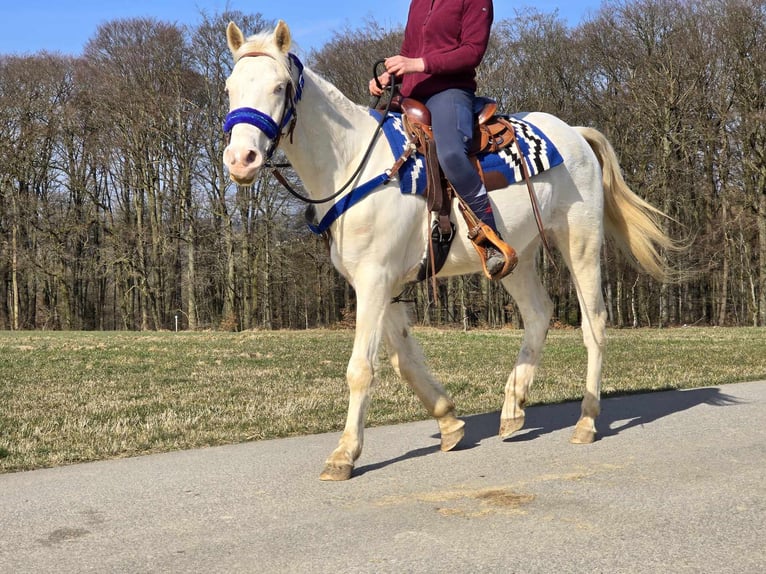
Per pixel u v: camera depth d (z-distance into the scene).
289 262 36.72
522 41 31.64
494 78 28.61
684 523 3.52
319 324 40.66
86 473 4.79
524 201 5.26
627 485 4.19
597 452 5.05
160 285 38.88
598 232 5.74
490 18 5.09
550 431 5.87
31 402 8.20
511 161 5.20
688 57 30.23
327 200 4.58
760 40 29.33
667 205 30.66
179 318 41.31
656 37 31.25
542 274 33.16
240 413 7.16
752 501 3.84
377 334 4.60
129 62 33.81
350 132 4.64
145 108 33.66
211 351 16.08
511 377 5.67
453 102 4.95
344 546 3.31
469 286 36.44
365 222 4.53
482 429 6.06
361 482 4.42
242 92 4.19
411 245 4.83
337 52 29.52
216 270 37.44
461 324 35.12
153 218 36.75
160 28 34.19
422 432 5.96
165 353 15.52
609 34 31.69
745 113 29.86
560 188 5.54
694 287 36.81
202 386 9.59
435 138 4.87
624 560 3.08
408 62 4.86
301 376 10.81
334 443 5.62
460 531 3.47
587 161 5.72
